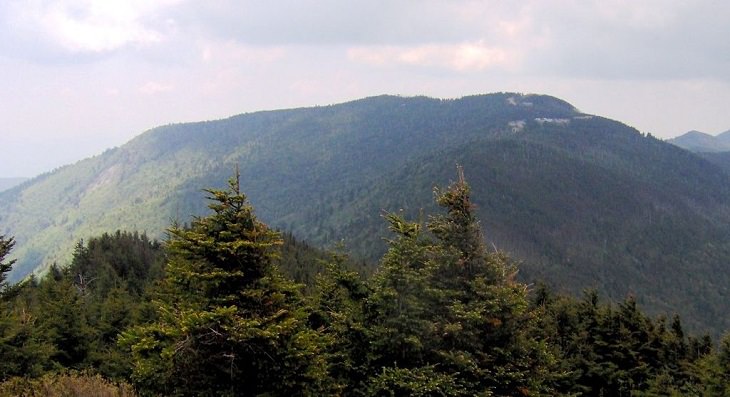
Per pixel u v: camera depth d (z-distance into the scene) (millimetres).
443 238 15398
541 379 14492
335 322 13469
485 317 13781
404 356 13234
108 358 20188
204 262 10266
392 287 13109
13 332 16625
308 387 10281
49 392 9078
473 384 13258
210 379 9961
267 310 10406
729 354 17359
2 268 16094
